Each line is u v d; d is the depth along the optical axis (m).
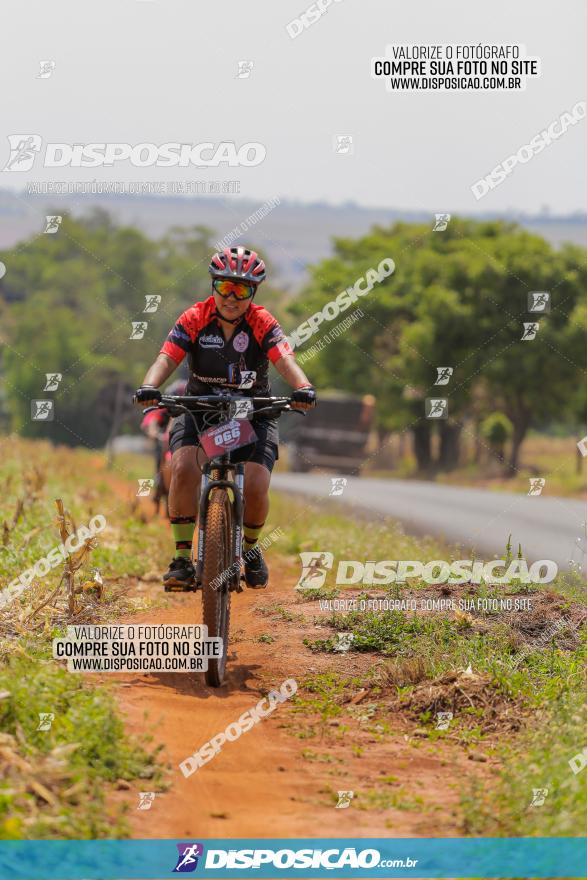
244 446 16.28
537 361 87.50
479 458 103.12
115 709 13.03
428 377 89.19
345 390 102.69
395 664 16.27
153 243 148.00
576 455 91.12
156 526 32.34
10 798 9.99
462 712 14.30
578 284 87.81
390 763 12.64
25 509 29.48
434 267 90.00
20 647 14.94
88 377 114.88
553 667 15.77
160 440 32.16
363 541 29.20
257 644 18.17
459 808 11.09
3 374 119.75
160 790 11.39
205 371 16.44
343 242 107.62
